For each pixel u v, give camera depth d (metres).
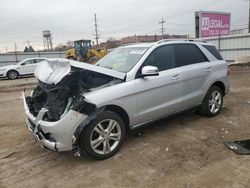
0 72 20.48
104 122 4.24
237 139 4.88
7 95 11.66
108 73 4.24
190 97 5.46
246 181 3.52
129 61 4.88
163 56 5.09
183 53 5.48
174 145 4.69
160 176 3.73
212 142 4.77
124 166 4.04
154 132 5.32
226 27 29.11
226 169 3.83
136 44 5.50
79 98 3.94
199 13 27.30
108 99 4.12
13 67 20.77
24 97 4.99
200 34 27.66
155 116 4.90
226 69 6.33
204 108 5.97
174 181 3.59
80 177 3.81
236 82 11.45
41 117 4.05
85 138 4.01
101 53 26.17
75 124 3.88
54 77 4.08
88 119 3.97
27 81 17.98
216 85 6.22
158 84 4.80
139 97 4.56
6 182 3.79
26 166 4.23
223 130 5.33
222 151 4.41
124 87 4.36
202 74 5.66
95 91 4.12
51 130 3.86
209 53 6.04
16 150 4.86
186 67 5.39
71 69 4.07
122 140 4.46
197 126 5.58
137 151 4.50
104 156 4.24
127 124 4.59
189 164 4.02
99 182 3.66
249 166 3.89
